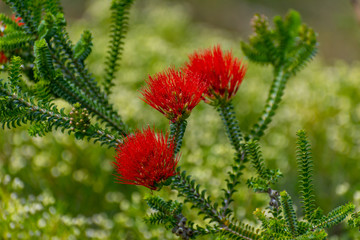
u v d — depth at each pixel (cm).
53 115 68
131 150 65
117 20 74
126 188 131
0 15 72
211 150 131
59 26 71
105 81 75
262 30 77
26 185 125
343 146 146
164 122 149
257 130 73
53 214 101
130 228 112
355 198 108
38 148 133
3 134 134
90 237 107
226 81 69
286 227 67
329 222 67
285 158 140
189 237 68
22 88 71
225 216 69
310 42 77
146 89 67
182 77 67
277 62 77
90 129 68
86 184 125
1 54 75
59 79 70
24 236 98
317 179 145
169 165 65
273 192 68
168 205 67
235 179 71
